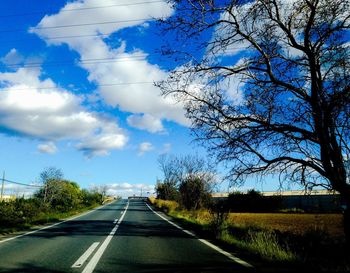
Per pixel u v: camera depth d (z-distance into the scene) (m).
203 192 34.12
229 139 13.11
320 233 13.48
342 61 11.91
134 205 70.62
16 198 33.94
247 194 54.56
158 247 12.66
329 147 11.43
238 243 12.72
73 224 24.47
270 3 12.55
